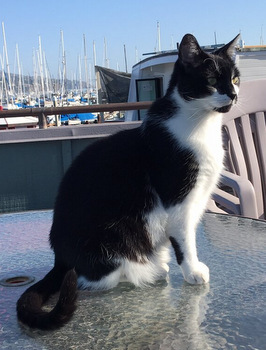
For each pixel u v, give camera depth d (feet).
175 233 5.33
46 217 8.61
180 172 5.20
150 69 30.50
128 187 5.19
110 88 41.32
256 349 3.67
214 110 5.61
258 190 9.82
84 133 13.79
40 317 4.06
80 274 5.11
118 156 5.32
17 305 4.43
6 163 13.91
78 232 5.09
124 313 4.44
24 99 112.16
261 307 4.44
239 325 4.09
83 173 5.37
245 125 9.91
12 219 8.57
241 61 23.80
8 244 6.98
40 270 5.80
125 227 5.19
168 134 5.32
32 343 3.92
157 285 5.21
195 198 5.33
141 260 5.33
